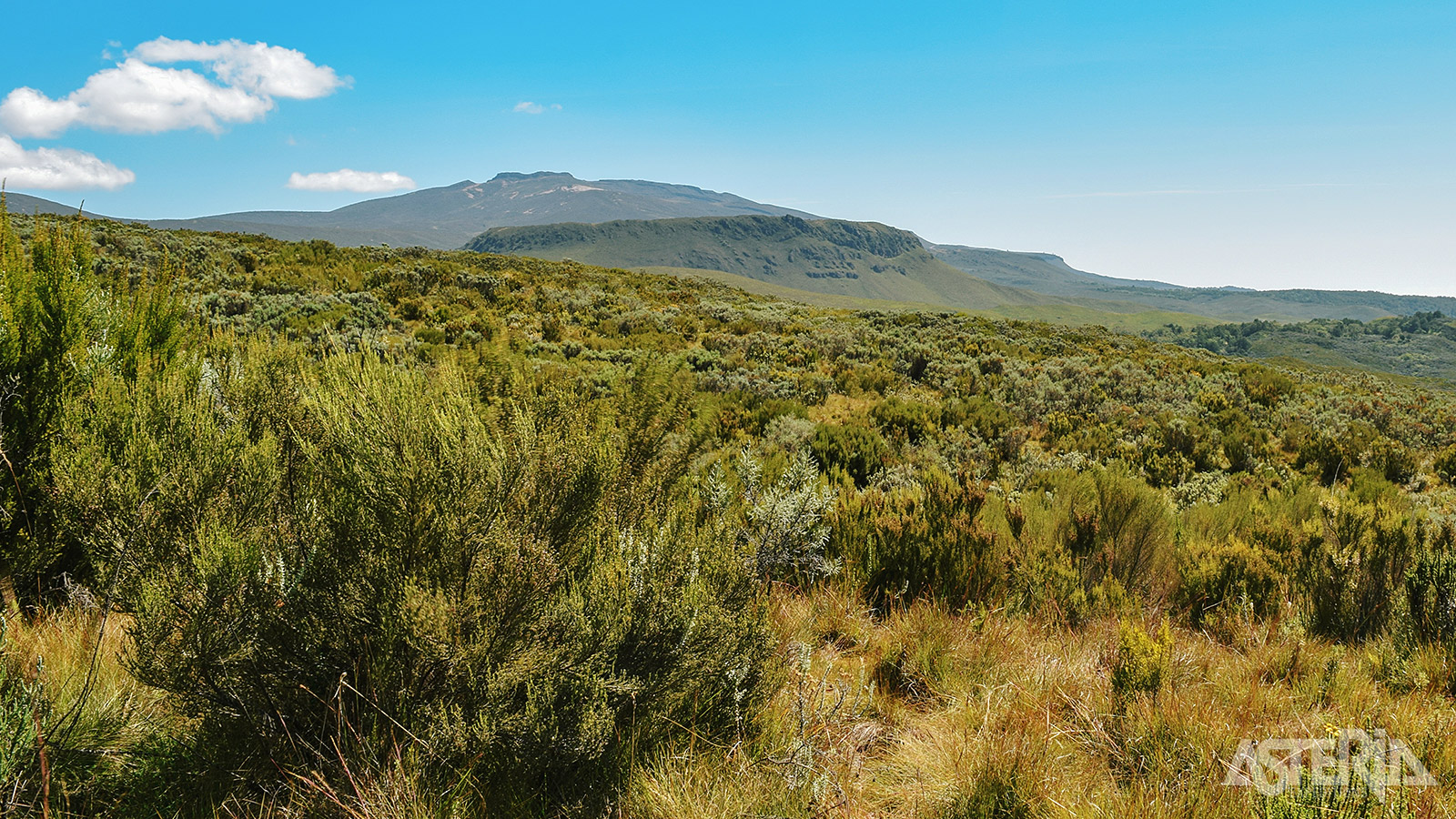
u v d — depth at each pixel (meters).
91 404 3.09
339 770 1.95
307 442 2.27
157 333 4.23
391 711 2.03
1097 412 14.77
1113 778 2.55
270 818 1.91
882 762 2.63
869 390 16.55
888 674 3.41
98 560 2.14
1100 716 2.92
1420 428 15.54
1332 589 4.58
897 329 28.05
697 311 27.94
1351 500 6.26
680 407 3.18
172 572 1.93
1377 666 3.70
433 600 1.89
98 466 2.29
